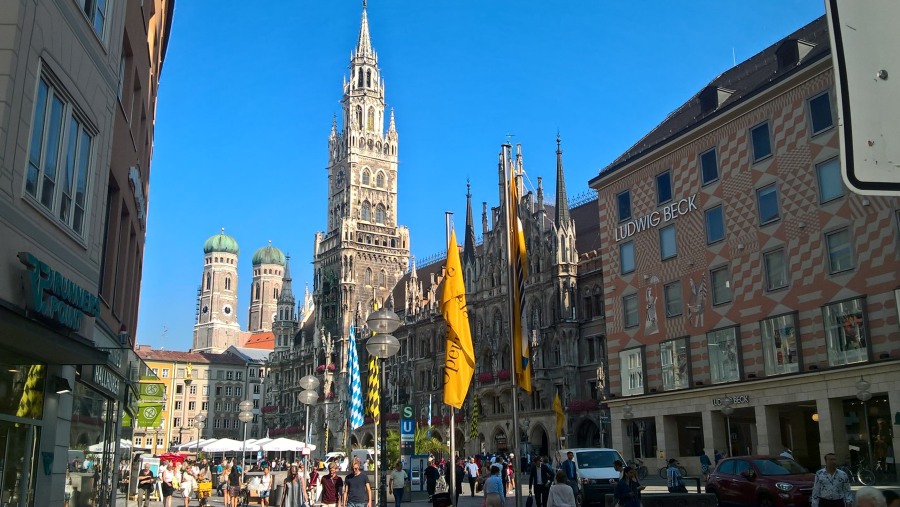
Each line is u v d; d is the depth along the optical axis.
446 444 90.88
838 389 41.41
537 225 86.56
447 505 23.55
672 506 24.88
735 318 48.41
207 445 58.91
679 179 54.06
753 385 46.25
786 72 45.66
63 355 18.55
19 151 16.45
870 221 40.94
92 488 26.92
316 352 141.12
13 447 18.45
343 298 136.38
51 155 18.56
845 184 3.94
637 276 56.84
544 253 85.06
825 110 43.97
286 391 155.62
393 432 88.94
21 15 16.25
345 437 124.38
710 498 25.11
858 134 3.97
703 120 51.62
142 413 36.97
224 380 185.00
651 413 53.94
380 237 143.25
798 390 43.69
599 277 78.69
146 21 31.95
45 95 18.11
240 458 108.31
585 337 79.12
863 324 40.62
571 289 80.50
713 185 51.25
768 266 46.78
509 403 87.19
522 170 92.56
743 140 49.25
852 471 40.78
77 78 19.91
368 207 144.62
